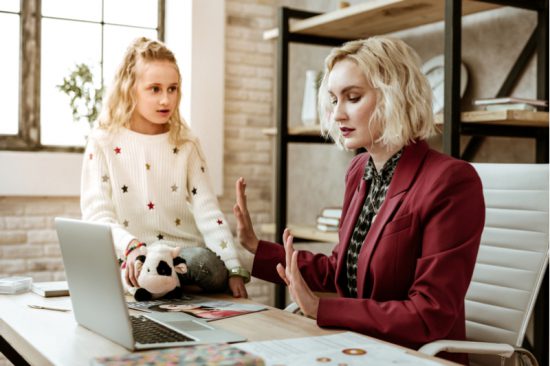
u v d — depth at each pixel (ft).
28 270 12.36
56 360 3.88
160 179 6.91
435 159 5.22
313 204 13.76
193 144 7.20
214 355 3.54
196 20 13.52
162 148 6.97
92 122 12.84
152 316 5.05
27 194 12.12
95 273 4.29
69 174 12.46
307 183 13.97
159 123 7.04
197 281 6.18
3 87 12.69
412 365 3.66
